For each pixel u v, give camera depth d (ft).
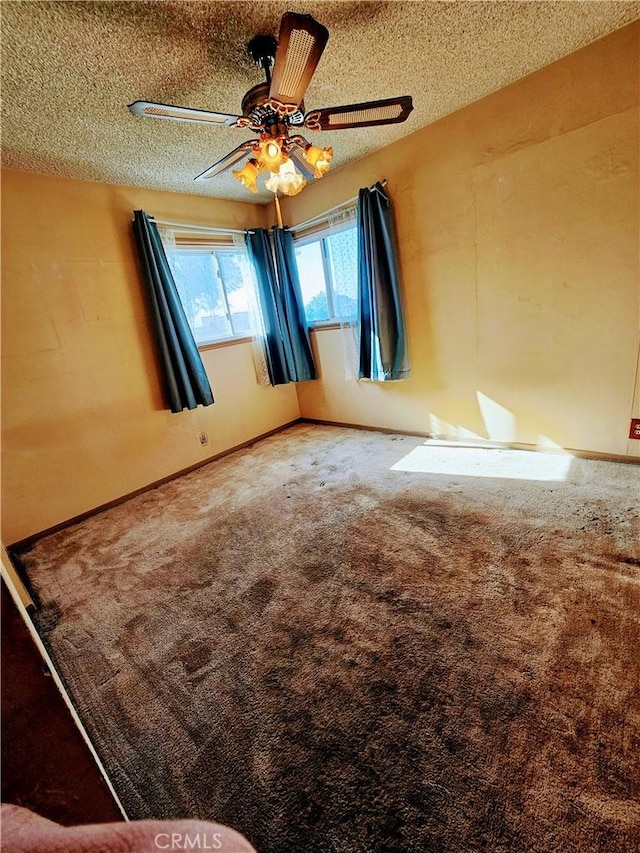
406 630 4.55
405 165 8.62
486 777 3.08
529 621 4.41
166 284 9.30
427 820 2.88
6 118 5.68
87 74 4.99
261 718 3.81
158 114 4.53
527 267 7.62
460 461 8.79
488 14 4.89
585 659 3.88
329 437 11.93
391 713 3.67
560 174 6.79
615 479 7.01
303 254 11.61
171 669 4.51
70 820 1.69
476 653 4.13
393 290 9.36
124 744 3.73
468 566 5.42
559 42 5.80
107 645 4.98
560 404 8.00
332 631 4.70
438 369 9.69
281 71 3.82
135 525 8.11
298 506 7.84
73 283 8.30
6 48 4.32
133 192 9.05
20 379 7.78
